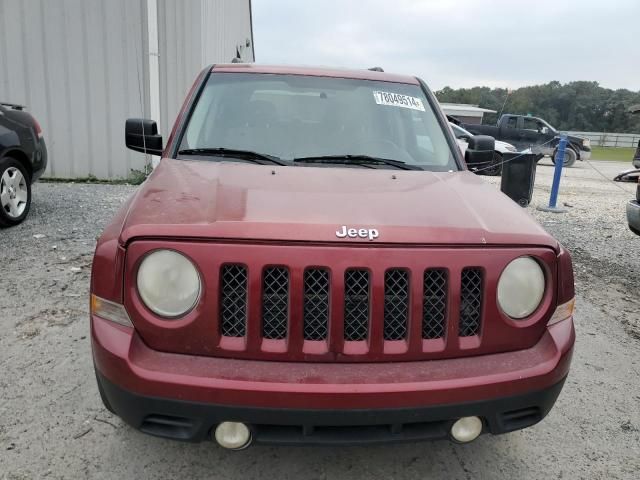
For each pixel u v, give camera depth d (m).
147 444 2.63
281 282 2.01
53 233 6.04
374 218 2.16
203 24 10.02
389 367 2.03
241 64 3.74
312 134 3.24
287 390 1.91
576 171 19.44
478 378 2.02
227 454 2.60
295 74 3.63
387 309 2.05
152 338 2.00
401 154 3.22
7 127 6.01
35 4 8.96
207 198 2.31
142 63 9.31
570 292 2.30
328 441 2.01
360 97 3.52
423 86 3.80
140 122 3.52
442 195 2.52
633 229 5.57
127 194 8.48
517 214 2.42
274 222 2.06
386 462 2.60
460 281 2.06
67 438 2.64
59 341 3.59
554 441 2.82
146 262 2.00
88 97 9.32
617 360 3.75
